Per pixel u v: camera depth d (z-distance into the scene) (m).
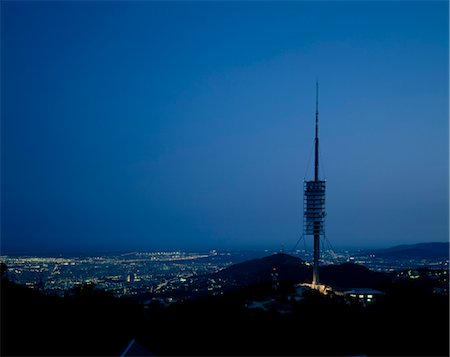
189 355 50.81
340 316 65.56
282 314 71.50
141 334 58.50
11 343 44.84
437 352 47.47
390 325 56.53
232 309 75.44
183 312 72.00
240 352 52.28
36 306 59.53
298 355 50.53
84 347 48.16
